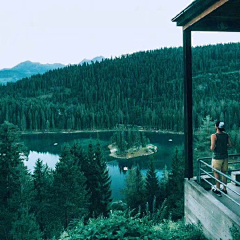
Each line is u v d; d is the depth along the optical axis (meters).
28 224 24.42
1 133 27.95
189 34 7.65
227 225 5.71
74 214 32.56
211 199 6.51
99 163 42.53
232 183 7.71
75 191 33.12
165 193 44.31
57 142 157.50
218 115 159.38
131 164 100.56
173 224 8.32
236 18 7.38
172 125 189.38
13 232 23.86
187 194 7.89
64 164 34.12
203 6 6.30
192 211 7.57
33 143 156.62
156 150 122.50
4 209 25.58
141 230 5.86
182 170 35.69
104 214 39.19
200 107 183.38
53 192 33.47
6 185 27.38
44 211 32.34
